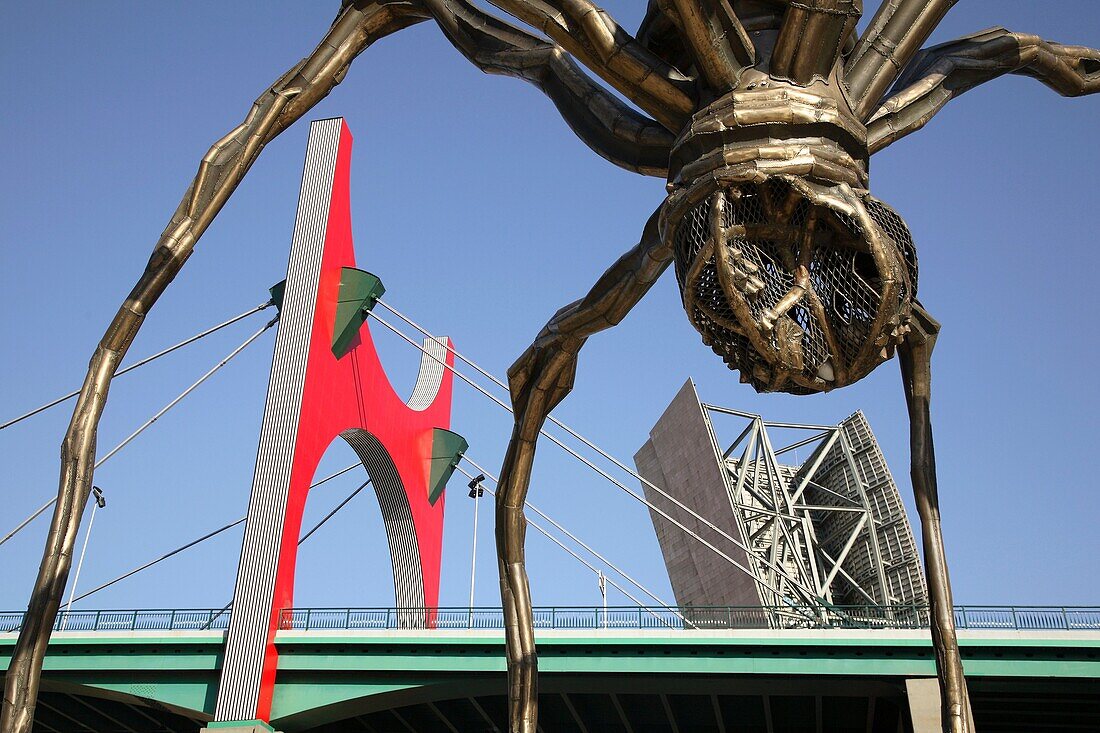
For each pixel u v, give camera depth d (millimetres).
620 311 9977
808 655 28359
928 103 9289
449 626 30484
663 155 9141
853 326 8406
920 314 9852
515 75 10078
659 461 47656
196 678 30281
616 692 30109
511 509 10953
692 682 29234
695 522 44344
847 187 8305
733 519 41812
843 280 8414
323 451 34188
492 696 31062
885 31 8789
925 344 9977
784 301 8180
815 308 8297
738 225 8211
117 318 9047
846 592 44250
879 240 8148
